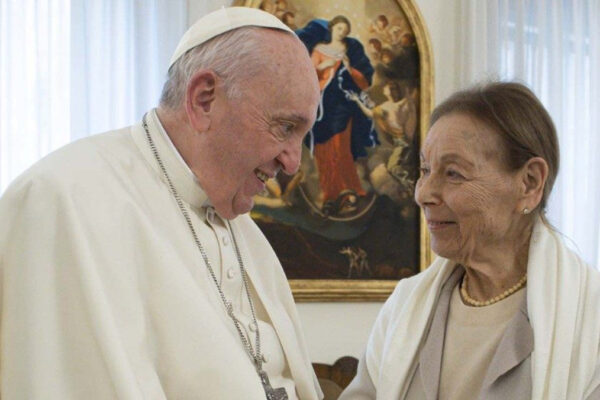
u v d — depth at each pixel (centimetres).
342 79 462
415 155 472
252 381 167
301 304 452
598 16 518
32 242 159
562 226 502
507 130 183
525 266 192
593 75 514
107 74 422
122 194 172
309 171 455
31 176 166
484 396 176
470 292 200
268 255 217
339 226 459
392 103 470
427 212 192
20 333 155
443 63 488
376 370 209
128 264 165
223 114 180
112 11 423
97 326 154
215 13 187
